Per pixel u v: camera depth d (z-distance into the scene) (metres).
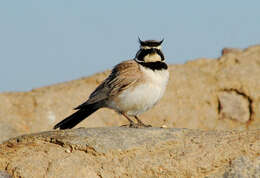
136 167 12.84
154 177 12.74
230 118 24.58
